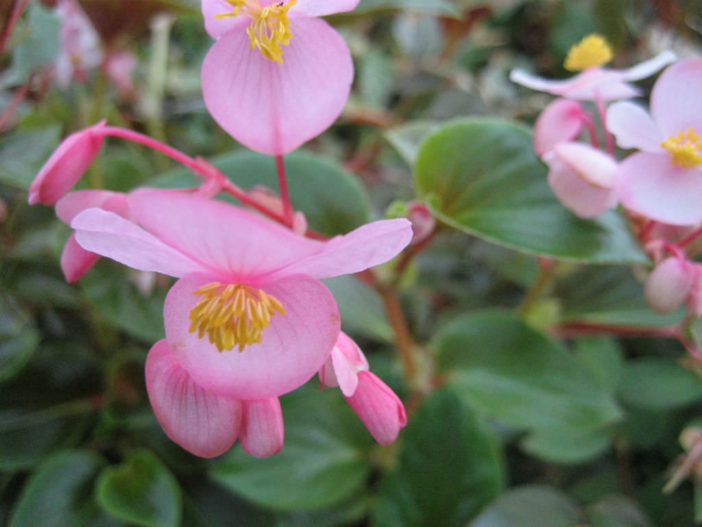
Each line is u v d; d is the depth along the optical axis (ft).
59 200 0.25
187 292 0.23
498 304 0.51
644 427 0.45
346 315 0.43
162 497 0.35
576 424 0.36
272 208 0.30
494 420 0.45
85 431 0.40
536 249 0.32
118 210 0.25
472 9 0.63
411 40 0.70
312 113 0.24
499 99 0.66
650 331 0.40
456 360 0.40
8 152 0.37
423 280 0.52
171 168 0.53
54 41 0.44
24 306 0.40
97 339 0.43
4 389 0.39
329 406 0.41
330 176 0.38
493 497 0.35
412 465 0.36
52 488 0.36
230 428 0.23
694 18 0.65
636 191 0.29
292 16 0.24
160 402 0.23
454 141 0.36
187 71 0.64
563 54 0.66
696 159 0.28
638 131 0.30
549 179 0.33
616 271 0.45
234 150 0.54
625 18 0.61
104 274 0.38
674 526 0.42
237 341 0.22
